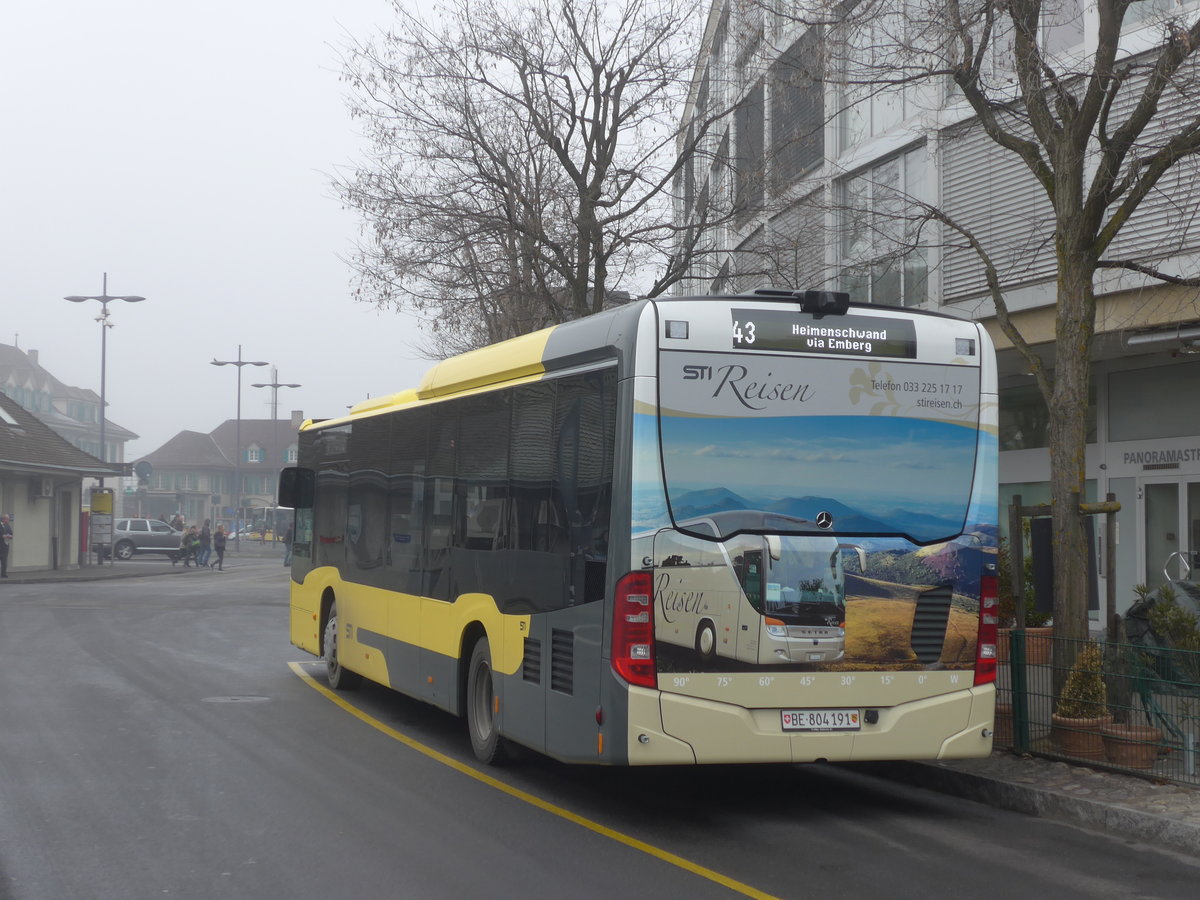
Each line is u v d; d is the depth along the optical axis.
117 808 8.21
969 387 8.36
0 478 41.66
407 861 6.97
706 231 21.66
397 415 12.23
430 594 10.99
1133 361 18.30
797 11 13.70
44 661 16.77
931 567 8.14
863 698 7.94
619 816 8.28
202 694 13.79
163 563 57.84
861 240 17.91
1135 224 14.48
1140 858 7.26
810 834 7.84
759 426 7.87
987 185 17.16
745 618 7.74
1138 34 14.20
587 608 7.95
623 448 7.67
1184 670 8.76
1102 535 18.80
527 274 21.84
